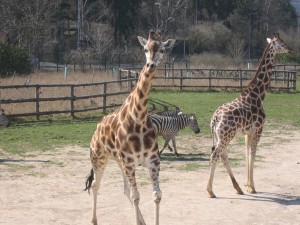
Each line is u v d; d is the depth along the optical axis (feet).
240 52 185.57
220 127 33.14
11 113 64.64
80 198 32.94
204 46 200.95
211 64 164.25
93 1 201.98
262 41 226.99
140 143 24.02
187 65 146.20
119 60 156.35
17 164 42.09
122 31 196.03
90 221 28.37
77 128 58.70
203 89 101.30
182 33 192.65
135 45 197.67
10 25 149.07
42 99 64.08
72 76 114.93
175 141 50.67
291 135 58.49
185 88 102.12
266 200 32.99
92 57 164.55
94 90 82.64
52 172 39.70
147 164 24.54
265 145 52.39
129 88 83.25
